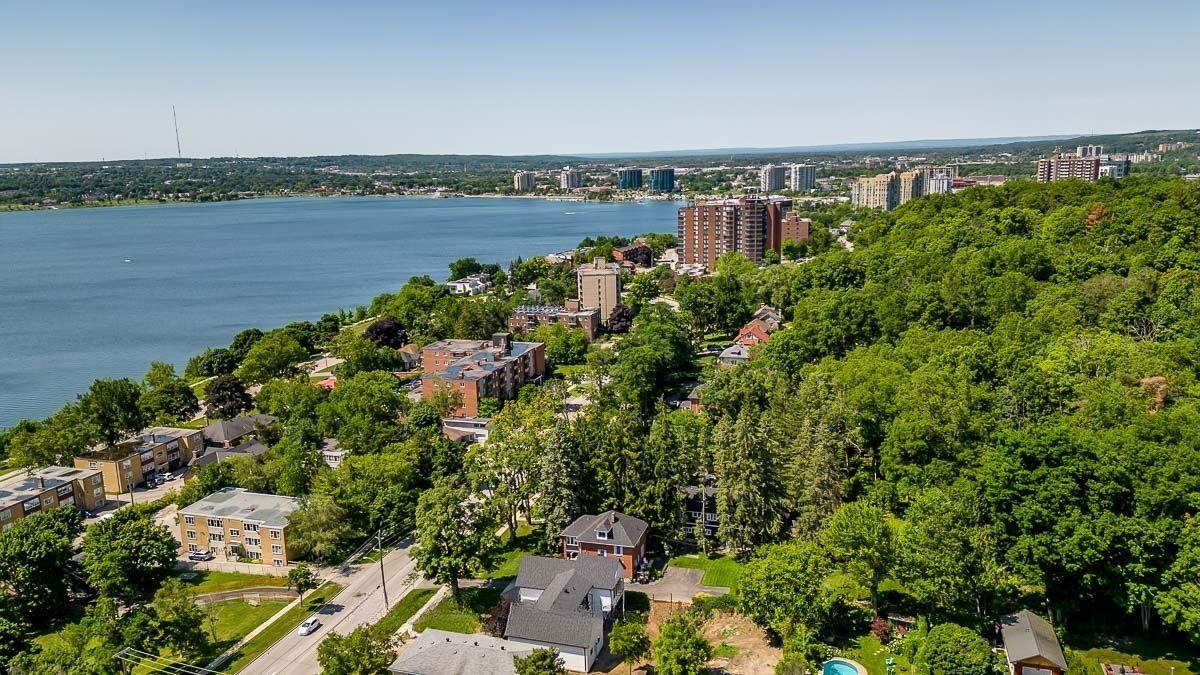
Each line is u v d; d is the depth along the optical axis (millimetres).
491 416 157750
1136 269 134625
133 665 81312
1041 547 73625
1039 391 99125
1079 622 77375
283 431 148625
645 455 102625
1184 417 85562
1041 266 146375
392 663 78500
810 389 111750
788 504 97062
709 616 86125
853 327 145625
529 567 93750
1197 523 69750
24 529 96625
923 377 103875
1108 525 71125
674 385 176250
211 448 148125
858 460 105688
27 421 156750
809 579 77562
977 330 130250
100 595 95500
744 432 96438
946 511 76812
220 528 110562
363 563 107125
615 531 96562
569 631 79562
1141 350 106188
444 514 92938
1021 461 77438
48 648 84062
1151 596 70812
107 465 134875
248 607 96562
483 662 74938
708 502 107000
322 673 76875
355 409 143125
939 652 68812
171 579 94750
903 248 183750
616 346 194875
